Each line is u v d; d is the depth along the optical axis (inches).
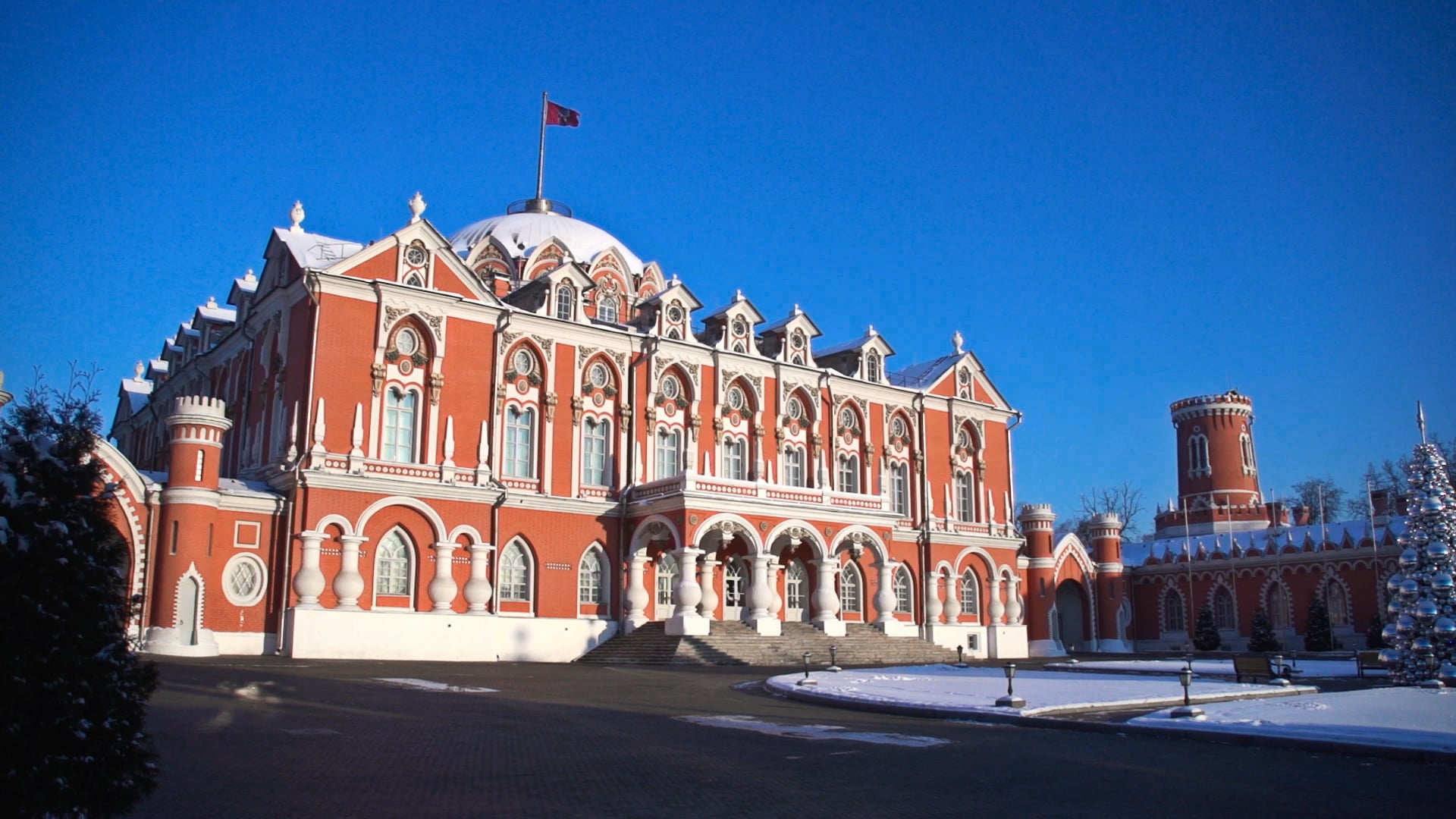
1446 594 1337.4
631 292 2588.6
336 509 1788.9
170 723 783.1
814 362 2689.5
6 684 388.2
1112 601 3152.1
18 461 423.8
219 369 2252.7
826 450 2502.5
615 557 2113.7
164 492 1697.8
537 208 2755.9
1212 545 3277.6
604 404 2174.0
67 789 394.6
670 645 1883.6
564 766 656.4
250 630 1729.8
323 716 874.8
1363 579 2743.6
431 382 1931.6
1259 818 521.3
